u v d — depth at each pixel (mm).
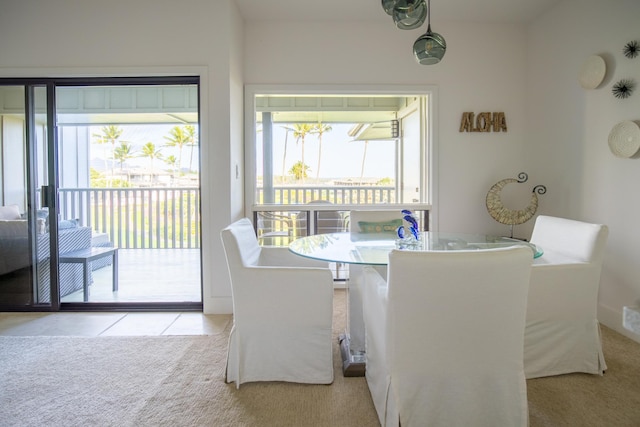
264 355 1872
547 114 3227
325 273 1825
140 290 3498
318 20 3404
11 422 1584
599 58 2629
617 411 1655
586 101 2793
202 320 2814
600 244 1925
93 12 2865
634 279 2420
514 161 3541
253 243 2242
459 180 3531
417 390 1364
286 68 3416
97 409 1675
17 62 2883
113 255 3545
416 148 4367
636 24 2379
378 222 2691
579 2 2850
